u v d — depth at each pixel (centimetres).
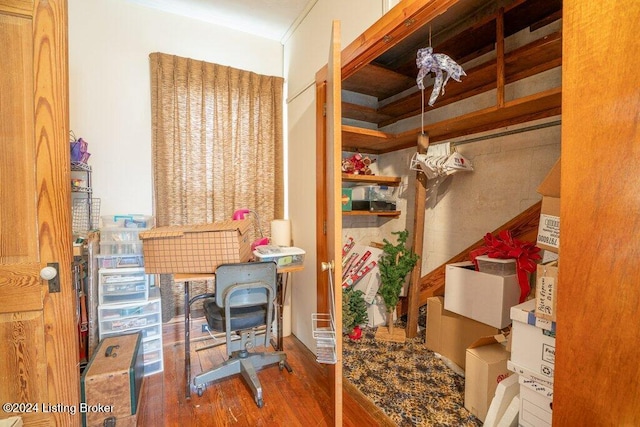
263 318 174
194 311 240
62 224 107
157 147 218
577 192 60
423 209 239
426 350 217
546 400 109
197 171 233
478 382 148
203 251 159
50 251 106
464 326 192
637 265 52
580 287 60
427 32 230
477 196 229
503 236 187
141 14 220
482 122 212
